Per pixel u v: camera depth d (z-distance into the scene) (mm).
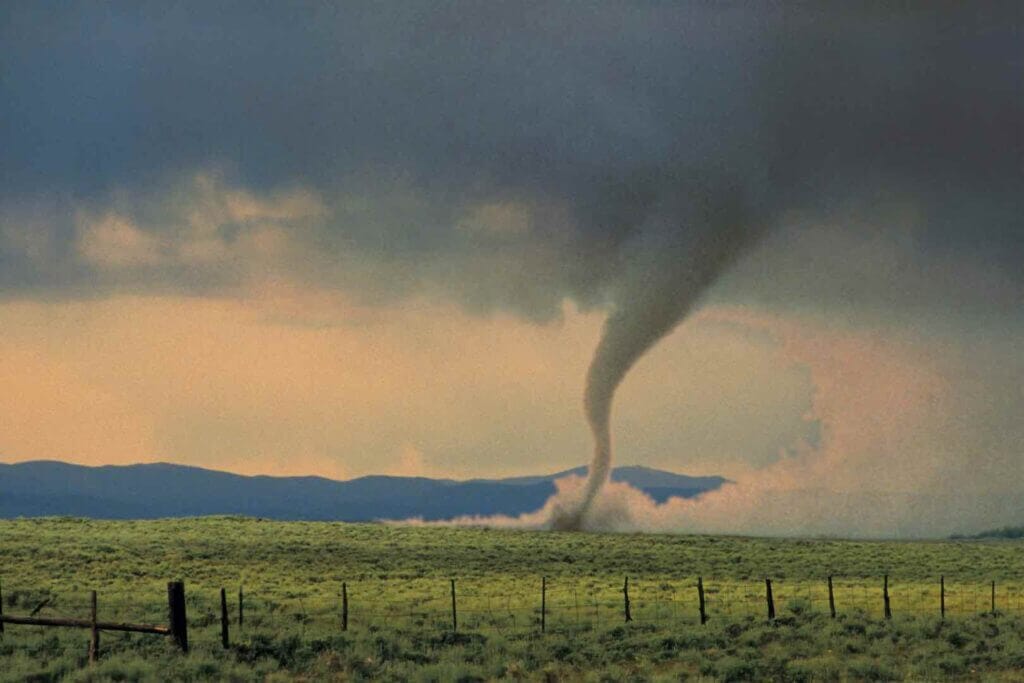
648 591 142125
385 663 74625
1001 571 190500
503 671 74062
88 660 71750
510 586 150375
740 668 75625
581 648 84688
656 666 78625
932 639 89500
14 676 65562
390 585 150500
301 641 80625
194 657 71688
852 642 87125
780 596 132750
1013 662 79500
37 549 183000
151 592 133125
